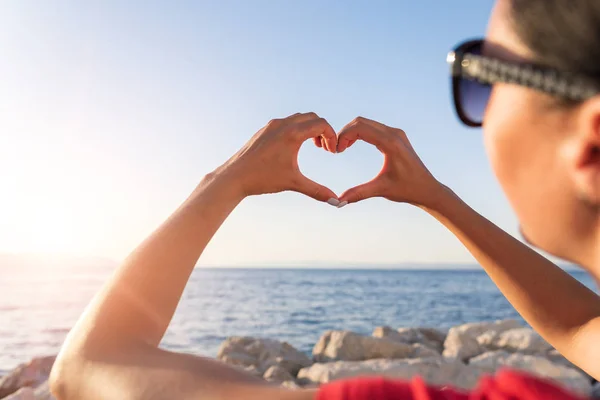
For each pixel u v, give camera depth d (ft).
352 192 2.04
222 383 1.14
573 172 0.92
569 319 1.99
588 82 0.89
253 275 177.99
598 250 0.95
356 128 2.06
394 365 13.24
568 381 12.08
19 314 64.69
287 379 14.38
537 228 1.01
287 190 1.90
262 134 1.88
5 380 14.15
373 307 80.23
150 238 1.59
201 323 61.67
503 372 1.01
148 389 1.16
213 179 1.77
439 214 2.11
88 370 1.26
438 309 78.23
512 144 0.99
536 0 0.94
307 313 72.79
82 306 74.33
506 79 0.97
